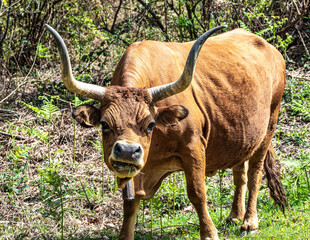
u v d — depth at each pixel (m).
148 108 10.91
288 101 24.64
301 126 22.89
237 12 26.59
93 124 11.05
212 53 14.48
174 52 13.51
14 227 14.98
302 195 16.91
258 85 14.95
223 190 15.52
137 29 27.97
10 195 16.80
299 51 28.70
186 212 16.94
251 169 15.94
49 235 14.49
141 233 14.84
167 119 11.44
